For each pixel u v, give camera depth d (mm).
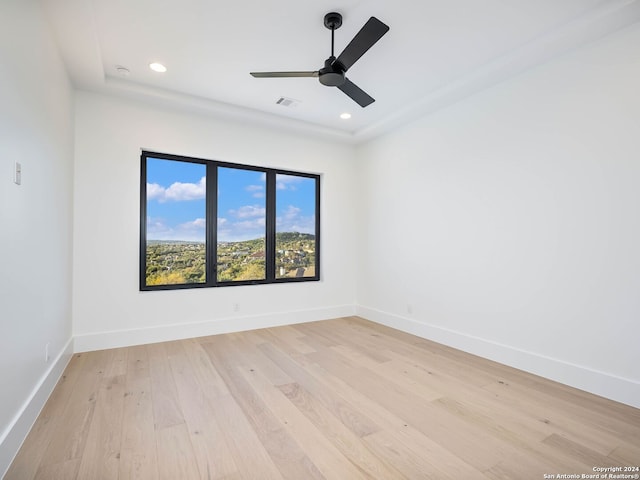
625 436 1750
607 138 2195
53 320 2254
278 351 3096
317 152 4375
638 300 2059
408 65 2693
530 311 2613
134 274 3221
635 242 2074
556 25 2197
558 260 2441
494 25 2195
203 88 3117
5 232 1458
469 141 3113
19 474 1421
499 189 2848
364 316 4492
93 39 2271
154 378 2441
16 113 1583
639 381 2043
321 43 2416
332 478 1425
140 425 1814
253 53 2543
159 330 3336
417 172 3697
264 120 3719
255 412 1975
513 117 2744
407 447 1647
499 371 2633
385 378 2492
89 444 1636
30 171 1780
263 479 1415
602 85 2215
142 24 2189
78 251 2969
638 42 2061
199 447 1628
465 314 3137
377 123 3896
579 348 2322
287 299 4156
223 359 2867
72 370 2557
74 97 2951
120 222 3154
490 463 1529
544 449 1637
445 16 2107
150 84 3041
